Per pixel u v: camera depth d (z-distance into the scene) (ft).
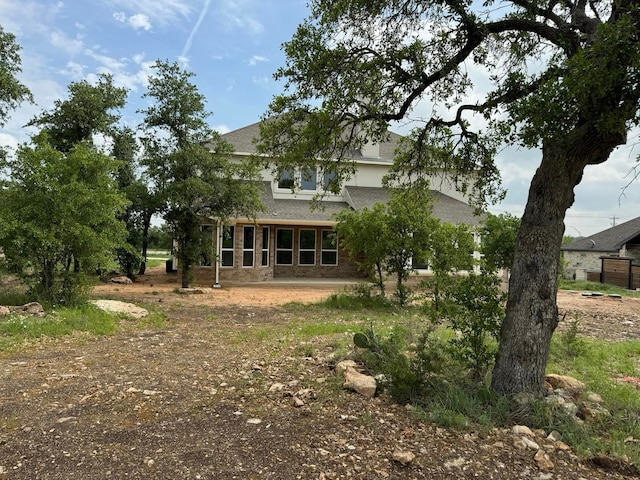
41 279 34.32
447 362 17.76
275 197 72.79
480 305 16.81
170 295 48.73
